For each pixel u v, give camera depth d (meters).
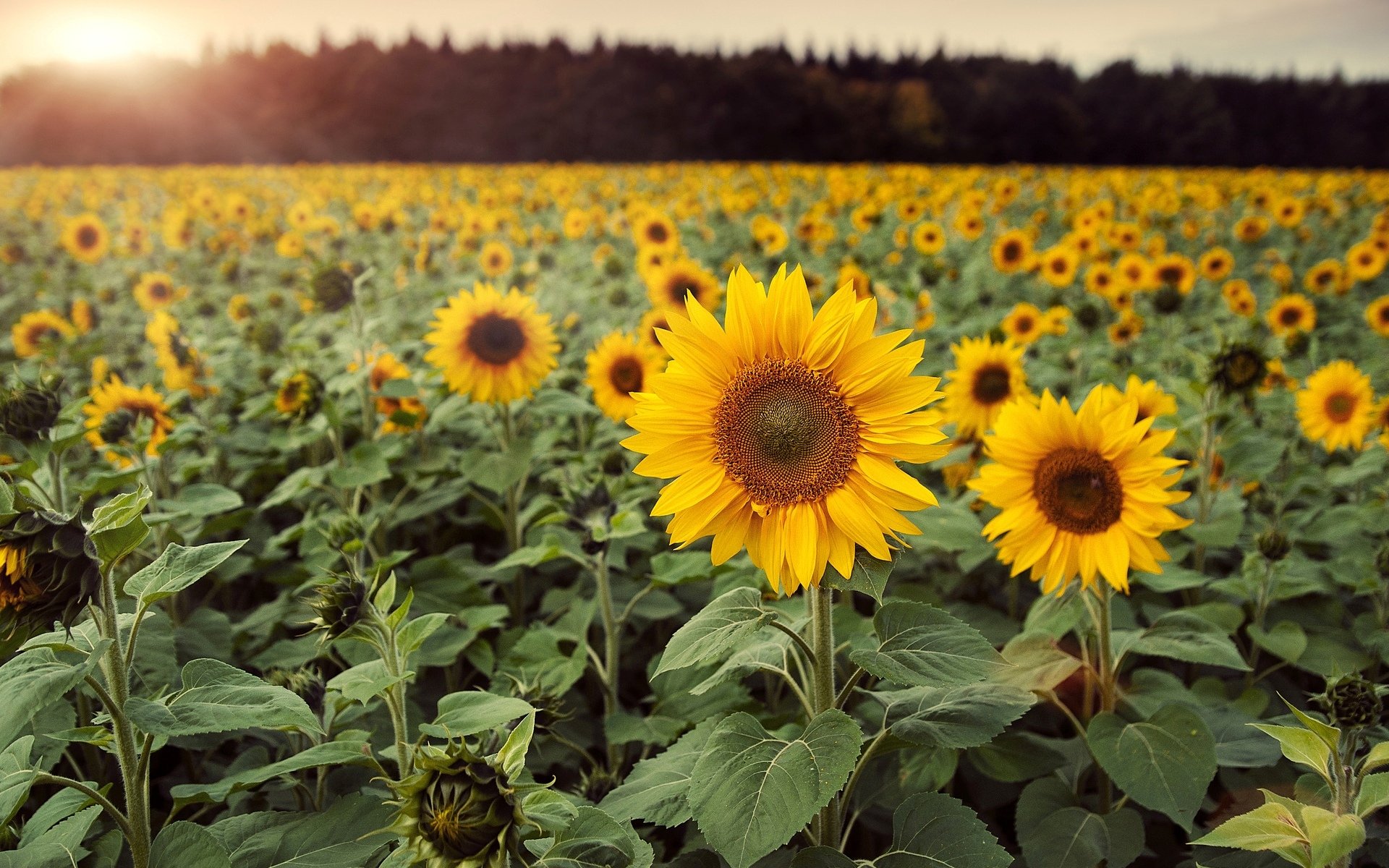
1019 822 3.43
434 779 2.13
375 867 2.77
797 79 71.94
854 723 2.50
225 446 7.35
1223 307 12.34
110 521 2.26
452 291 13.55
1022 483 3.55
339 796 3.41
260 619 4.89
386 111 76.62
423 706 4.64
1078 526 3.45
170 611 4.95
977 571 5.49
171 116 75.94
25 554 2.08
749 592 2.82
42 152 72.56
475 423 7.05
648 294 9.53
